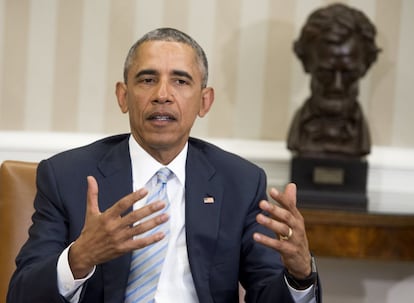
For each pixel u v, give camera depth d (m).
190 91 4.84
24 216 5.62
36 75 8.62
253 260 5.02
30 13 8.56
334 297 8.77
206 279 4.81
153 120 4.77
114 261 4.66
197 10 8.62
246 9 8.62
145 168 4.99
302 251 4.27
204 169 5.10
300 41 7.80
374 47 7.68
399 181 8.71
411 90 8.72
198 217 4.90
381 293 8.77
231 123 8.72
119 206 3.96
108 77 8.66
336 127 7.82
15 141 8.53
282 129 8.73
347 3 8.67
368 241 7.30
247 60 8.66
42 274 4.29
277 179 8.66
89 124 8.70
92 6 8.59
